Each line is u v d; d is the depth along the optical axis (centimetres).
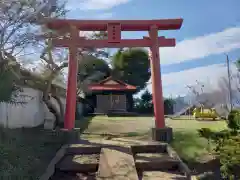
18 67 772
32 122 1533
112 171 711
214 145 929
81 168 797
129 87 3152
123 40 1164
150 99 3544
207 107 2278
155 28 1164
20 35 698
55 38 956
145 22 1165
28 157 625
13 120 1355
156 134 1070
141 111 3412
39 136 1030
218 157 775
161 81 1159
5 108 1250
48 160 797
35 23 720
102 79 3466
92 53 1445
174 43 1180
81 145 965
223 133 799
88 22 1141
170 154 891
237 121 787
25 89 1450
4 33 667
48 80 1225
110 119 2205
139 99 3628
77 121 2005
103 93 3142
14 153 570
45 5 745
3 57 662
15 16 669
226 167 683
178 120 2123
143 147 965
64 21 978
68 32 1075
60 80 1437
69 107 1126
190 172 748
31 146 762
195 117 2284
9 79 604
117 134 1302
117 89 3117
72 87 1137
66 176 762
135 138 1160
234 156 675
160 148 968
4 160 534
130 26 1174
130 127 1611
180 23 1159
